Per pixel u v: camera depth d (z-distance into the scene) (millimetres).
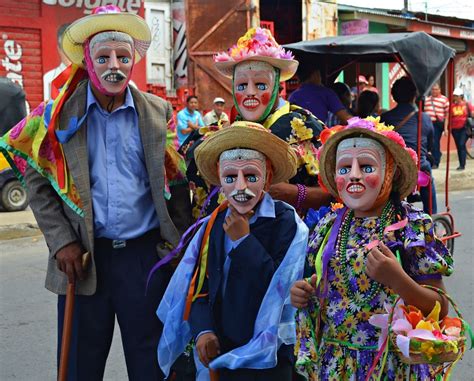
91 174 3594
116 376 4898
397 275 2604
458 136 17562
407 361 2590
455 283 7129
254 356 3002
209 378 3262
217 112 13703
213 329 3201
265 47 3777
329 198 3814
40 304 6449
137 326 3629
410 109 7246
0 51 12477
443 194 14414
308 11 17188
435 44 6934
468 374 4879
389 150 2848
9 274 7562
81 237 3586
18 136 3621
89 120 3619
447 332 2594
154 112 3699
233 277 3092
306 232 3129
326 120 6855
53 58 13102
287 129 3852
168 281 3707
